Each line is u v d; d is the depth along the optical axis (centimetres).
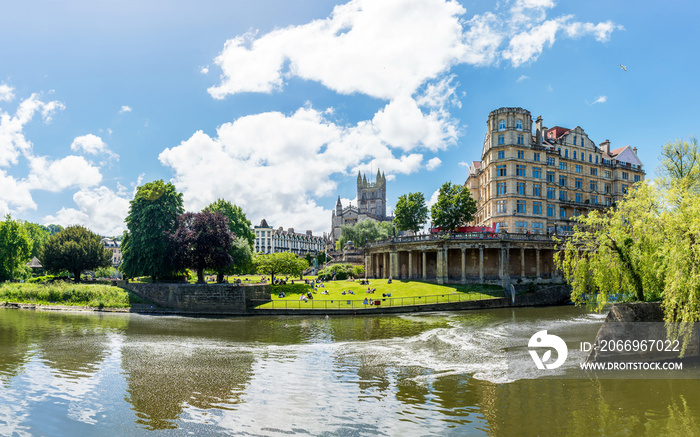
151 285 6294
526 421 1636
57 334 3803
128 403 1886
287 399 1920
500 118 8650
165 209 7275
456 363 2577
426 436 1508
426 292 6306
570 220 9206
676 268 2288
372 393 1995
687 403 1820
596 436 1494
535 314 5034
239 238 8319
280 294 6138
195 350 3041
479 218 10362
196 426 1622
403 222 10381
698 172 3641
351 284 7162
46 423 1669
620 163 10106
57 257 8381
